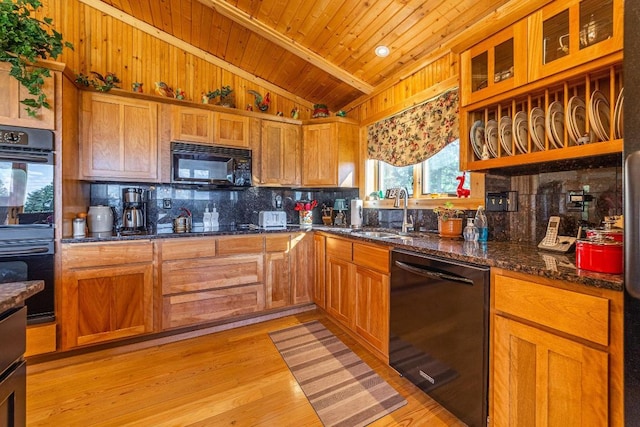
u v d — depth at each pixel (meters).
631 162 0.78
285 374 1.94
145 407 1.62
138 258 2.29
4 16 1.82
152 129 2.66
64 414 1.56
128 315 2.26
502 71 1.64
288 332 2.58
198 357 2.15
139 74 2.98
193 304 2.50
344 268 2.52
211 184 2.94
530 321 1.19
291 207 3.72
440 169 2.60
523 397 1.21
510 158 1.59
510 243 1.87
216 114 2.94
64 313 2.06
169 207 3.03
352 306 2.40
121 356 2.17
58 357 2.10
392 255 1.95
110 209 2.60
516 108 1.69
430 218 2.55
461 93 1.86
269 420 1.53
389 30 2.38
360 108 3.46
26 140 1.95
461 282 1.46
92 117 2.43
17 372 0.81
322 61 2.95
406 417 1.56
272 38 2.74
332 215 3.78
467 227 2.03
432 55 2.47
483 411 1.35
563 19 1.36
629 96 0.81
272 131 3.26
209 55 3.29
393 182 3.17
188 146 2.80
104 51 2.83
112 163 2.49
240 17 2.58
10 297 0.74
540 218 1.79
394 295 1.92
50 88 2.03
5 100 1.90
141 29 2.98
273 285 2.87
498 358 1.30
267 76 3.52
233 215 3.38
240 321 2.77
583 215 1.59
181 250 2.45
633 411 0.83
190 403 1.65
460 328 1.47
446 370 1.54
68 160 2.18
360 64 2.88
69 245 2.07
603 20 1.25
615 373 0.95
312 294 3.08
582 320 1.03
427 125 2.58
